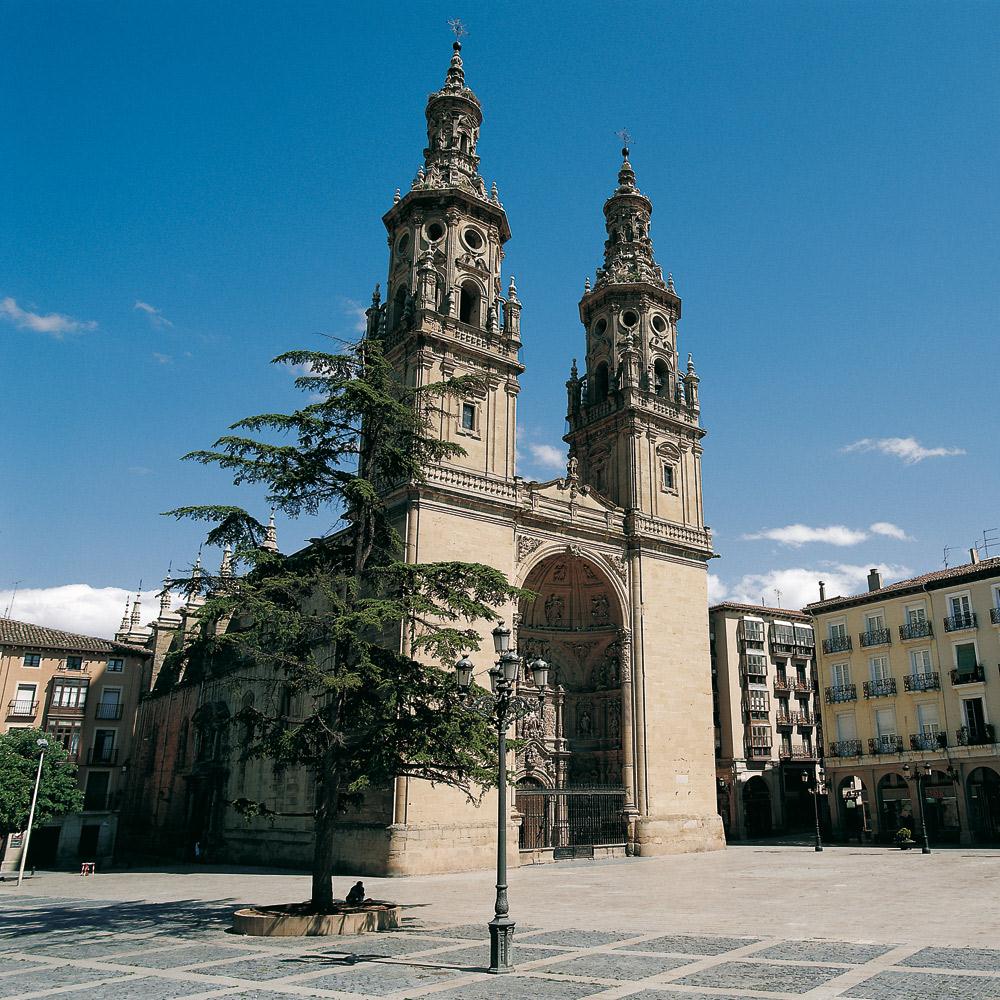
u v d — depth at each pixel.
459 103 56.25
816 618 64.50
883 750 57.81
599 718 52.66
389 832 38.00
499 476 47.66
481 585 25.83
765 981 14.61
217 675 60.12
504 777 18.06
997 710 52.50
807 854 47.66
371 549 26.73
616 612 52.06
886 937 19.02
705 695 53.50
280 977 15.97
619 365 57.81
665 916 23.67
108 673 67.31
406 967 16.81
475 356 48.94
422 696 24.17
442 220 51.88
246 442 24.53
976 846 51.00
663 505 56.03
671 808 49.41
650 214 64.69
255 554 23.27
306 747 23.86
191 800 60.50
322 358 25.89
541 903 27.45
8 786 49.38
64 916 26.45
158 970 16.91
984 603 54.22
